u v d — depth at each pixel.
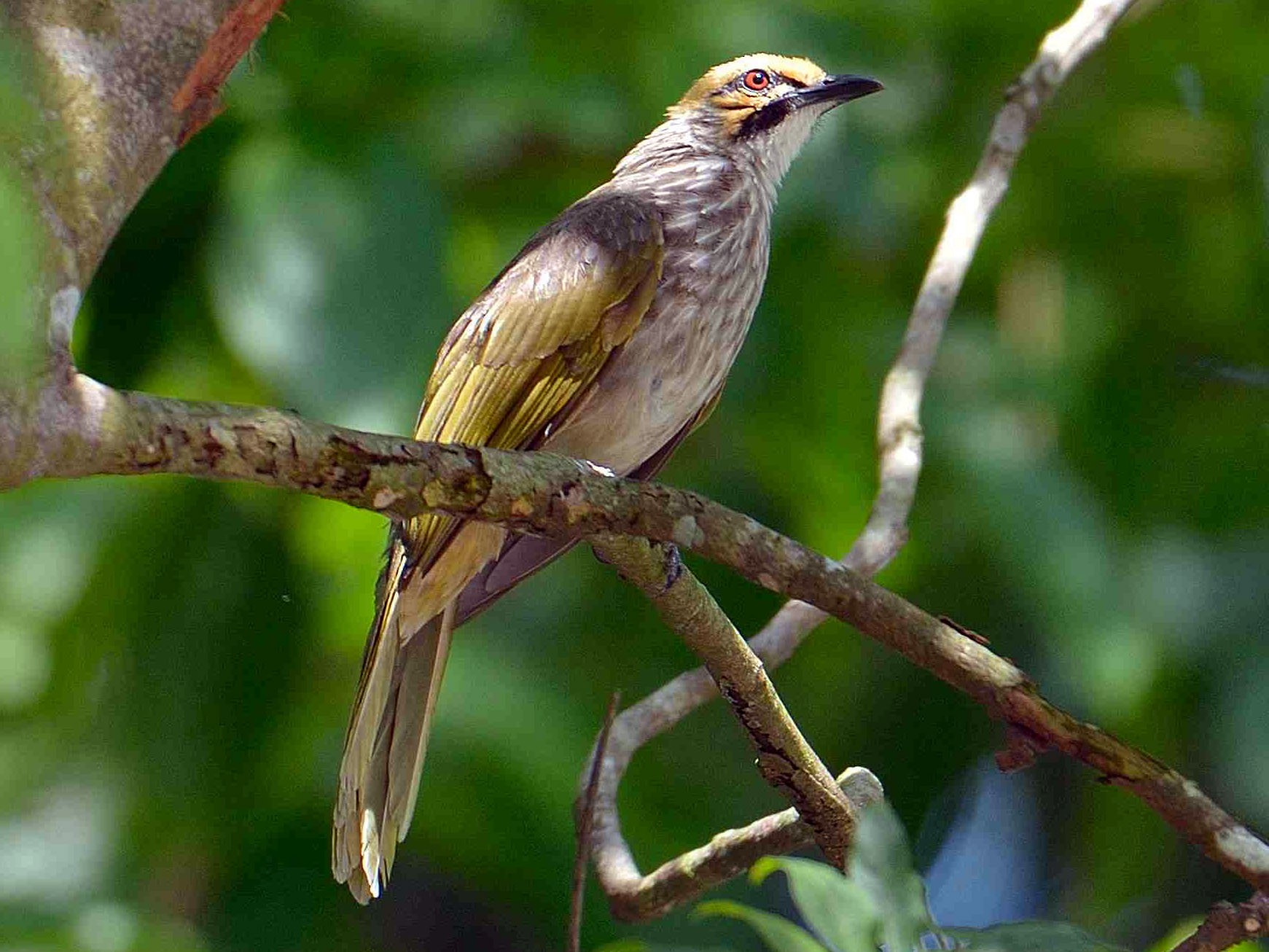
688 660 12.34
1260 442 12.01
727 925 12.01
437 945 14.00
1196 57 12.60
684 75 11.62
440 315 10.08
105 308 10.54
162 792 10.36
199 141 10.37
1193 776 11.77
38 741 10.86
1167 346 12.57
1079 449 12.09
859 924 5.03
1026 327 12.22
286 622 10.58
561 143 12.27
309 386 9.73
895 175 12.01
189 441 5.56
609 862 8.30
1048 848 14.06
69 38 5.32
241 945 11.27
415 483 6.17
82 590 10.57
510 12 11.66
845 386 11.92
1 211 3.60
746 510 12.52
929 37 12.27
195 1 5.52
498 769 11.12
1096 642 10.73
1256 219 12.30
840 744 12.42
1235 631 11.26
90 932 10.21
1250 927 6.54
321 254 9.96
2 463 5.11
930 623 7.03
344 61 11.17
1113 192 12.61
